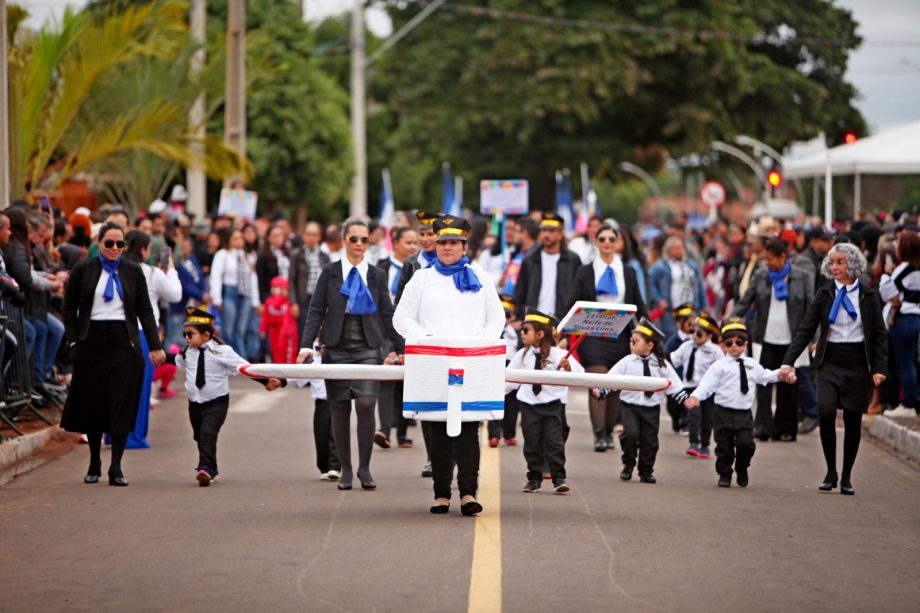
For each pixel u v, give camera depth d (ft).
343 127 213.46
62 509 48.37
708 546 42.39
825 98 246.27
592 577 37.50
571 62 230.27
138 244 63.98
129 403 54.60
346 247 53.36
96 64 99.91
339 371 45.34
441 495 47.34
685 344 65.62
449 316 46.34
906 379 73.92
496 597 34.96
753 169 247.29
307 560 39.37
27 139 96.37
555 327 54.49
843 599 36.11
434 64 239.71
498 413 44.91
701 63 235.20
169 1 105.09
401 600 34.68
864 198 139.54
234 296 100.42
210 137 108.58
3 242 64.39
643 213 549.54
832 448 54.90
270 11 206.90
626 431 56.03
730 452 55.36
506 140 240.94
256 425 73.15
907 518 48.70
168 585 36.58
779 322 71.61
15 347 64.23
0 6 74.33
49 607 34.50
